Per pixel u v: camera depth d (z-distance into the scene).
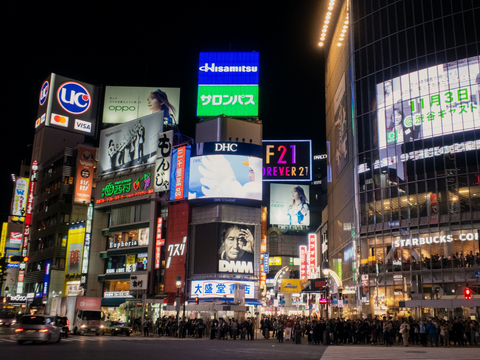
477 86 52.06
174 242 66.44
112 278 73.44
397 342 38.25
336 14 75.12
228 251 63.19
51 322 30.19
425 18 57.50
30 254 93.19
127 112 90.25
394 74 59.16
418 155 55.06
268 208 123.00
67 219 84.12
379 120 59.78
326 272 56.50
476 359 20.77
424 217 53.19
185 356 21.17
